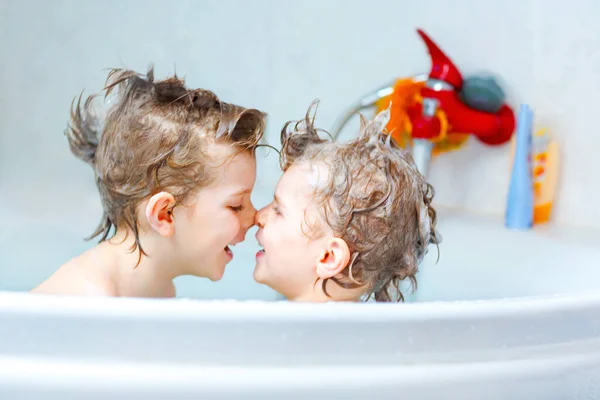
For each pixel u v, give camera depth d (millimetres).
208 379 610
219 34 1723
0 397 609
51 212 1474
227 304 627
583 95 1328
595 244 1208
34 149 1800
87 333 616
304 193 947
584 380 690
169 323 617
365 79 1591
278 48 1678
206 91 975
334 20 1615
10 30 1803
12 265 1393
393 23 1551
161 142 926
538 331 679
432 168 1526
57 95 1788
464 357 652
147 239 966
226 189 951
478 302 672
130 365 613
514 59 1415
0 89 1815
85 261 969
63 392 604
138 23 1758
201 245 967
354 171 932
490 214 1440
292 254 953
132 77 974
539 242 1240
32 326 618
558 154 1366
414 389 632
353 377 623
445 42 1505
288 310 625
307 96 1659
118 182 950
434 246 1330
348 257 927
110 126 959
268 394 614
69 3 1774
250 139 966
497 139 1423
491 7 1437
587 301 707
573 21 1331
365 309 637
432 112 1353
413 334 642
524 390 664
